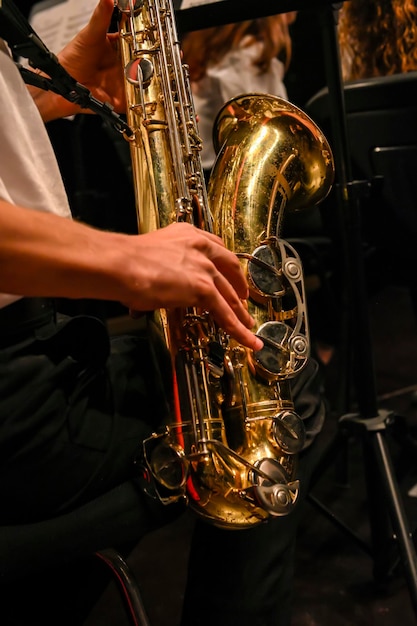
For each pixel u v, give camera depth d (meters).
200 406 0.68
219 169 0.89
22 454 0.62
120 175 2.13
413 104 1.21
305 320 0.77
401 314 2.74
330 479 1.63
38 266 0.54
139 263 0.59
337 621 1.17
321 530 1.43
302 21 2.26
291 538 0.79
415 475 1.53
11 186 0.65
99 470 0.66
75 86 0.77
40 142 0.69
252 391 0.73
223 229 0.82
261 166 0.87
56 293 0.56
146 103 0.82
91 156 2.07
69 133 1.57
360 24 1.65
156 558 1.41
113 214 2.17
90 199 1.77
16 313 0.64
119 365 0.72
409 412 1.91
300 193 0.93
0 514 0.63
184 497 0.68
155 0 0.87
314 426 0.79
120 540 0.67
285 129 0.91
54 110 0.96
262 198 0.85
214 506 0.68
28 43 0.72
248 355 0.73
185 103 0.85
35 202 0.66
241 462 0.67
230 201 0.84
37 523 0.64
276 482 0.67
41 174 0.68
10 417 0.62
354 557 1.34
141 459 0.68
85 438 0.66
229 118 0.96
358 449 1.74
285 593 0.78
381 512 1.19
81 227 0.57
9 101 0.64
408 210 1.28
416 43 1.62
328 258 1.88
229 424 0.73
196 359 0.69
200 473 0.67
